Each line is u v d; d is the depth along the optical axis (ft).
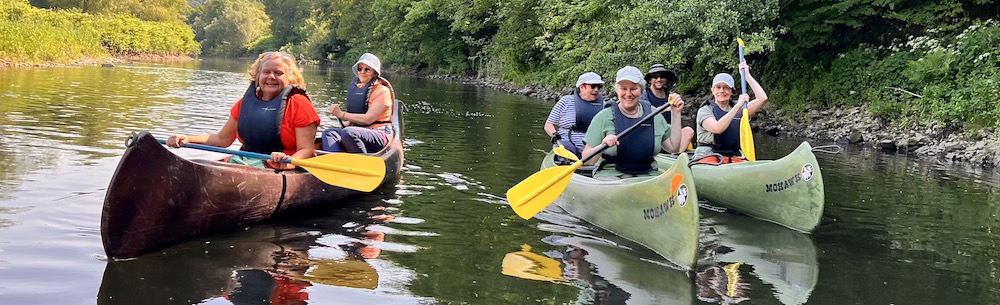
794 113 41.37
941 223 16.63
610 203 14.90
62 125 26.00
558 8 55.83
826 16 42.04
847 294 11.41
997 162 27.04
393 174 19.10
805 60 44.60
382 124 20.22
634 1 43.93
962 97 32.78
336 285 10.84
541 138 30.25
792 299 11.09
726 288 11.49
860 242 14.76
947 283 12.14
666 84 21.57
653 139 16.40
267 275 11.12
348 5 144.77
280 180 14.38
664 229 13.10
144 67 90.68
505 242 13.70
